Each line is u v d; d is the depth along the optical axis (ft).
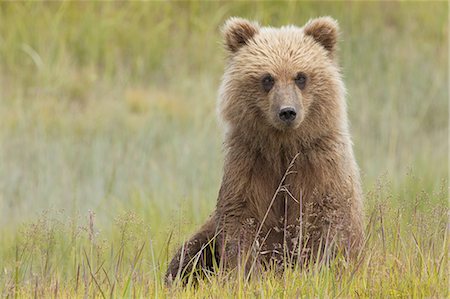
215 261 31.71
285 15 86.07
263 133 32.24
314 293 27.40
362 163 59.36
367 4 86.84
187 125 68.80
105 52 82.17
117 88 77.51
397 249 30.01
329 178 32.01
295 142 32.04
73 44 82.58
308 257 31.53
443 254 29.17
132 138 65.98
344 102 33.55
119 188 55.52
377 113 73.20
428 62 81.76
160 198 50.42
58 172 59.26
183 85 77.92
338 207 31.73
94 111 72.33
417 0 90.27
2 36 81.66
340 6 86.02
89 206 51.70
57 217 45.93
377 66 80.43
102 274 30.91
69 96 76.33
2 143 64.59
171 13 87.04
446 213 31.01
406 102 76.33
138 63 80.94
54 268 32.81
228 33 34.40
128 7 86.38
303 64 32.50
